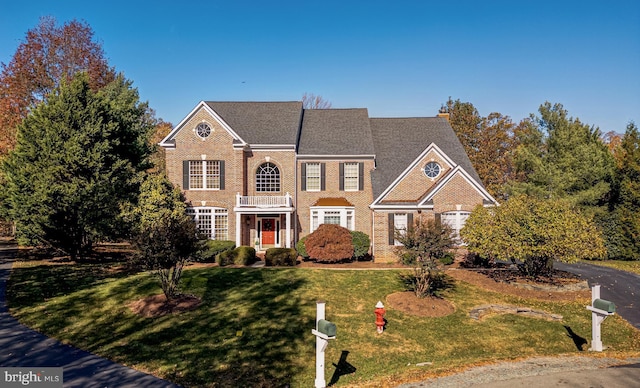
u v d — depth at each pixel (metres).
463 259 28.12
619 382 10.91
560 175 35.72
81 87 26.77
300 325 17.17
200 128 31.47
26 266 24.61
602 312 14.31
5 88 41.50
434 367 12.83
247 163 32.66
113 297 19.33
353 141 34.03
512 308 19.83
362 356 15.19
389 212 29.27
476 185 28.72
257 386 12.52
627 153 34.25
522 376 11.43
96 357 13.72
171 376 12.68
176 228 18.89
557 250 21.23
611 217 33.91
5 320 16.50
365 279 23.20
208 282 21.70
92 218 24.81
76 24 44.78
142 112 43.34
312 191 33.03
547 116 37.69
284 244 32.62
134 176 28.62
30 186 24.84
